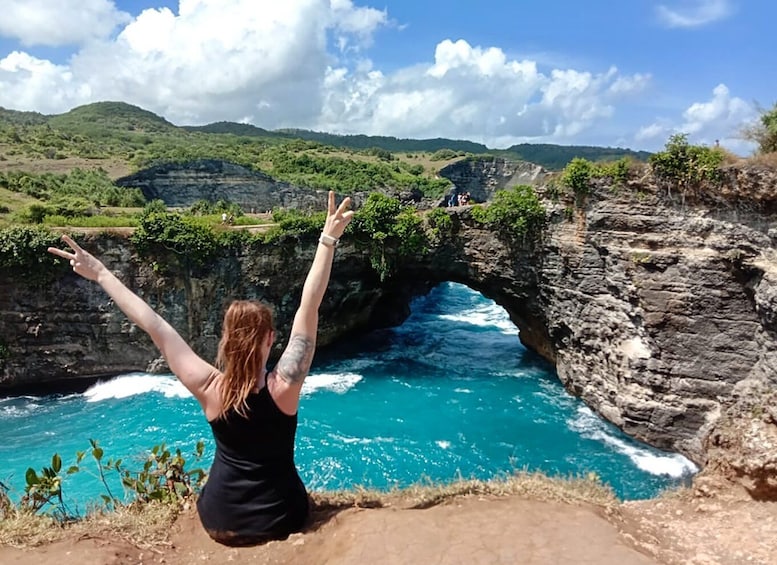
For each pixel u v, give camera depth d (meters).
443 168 133.25
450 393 38.47
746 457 9.62
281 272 42.66
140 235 39.44
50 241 38.22
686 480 27.38
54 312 39.41
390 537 6.12
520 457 29.59
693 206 29.91
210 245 40.44
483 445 30.91
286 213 46.75
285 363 5.75
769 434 9.92
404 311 57.62
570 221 35.34
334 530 6.43
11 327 38.91
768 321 26.88
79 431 32.75
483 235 40.75
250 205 96.12
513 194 38.00
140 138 170.00
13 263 37.72
